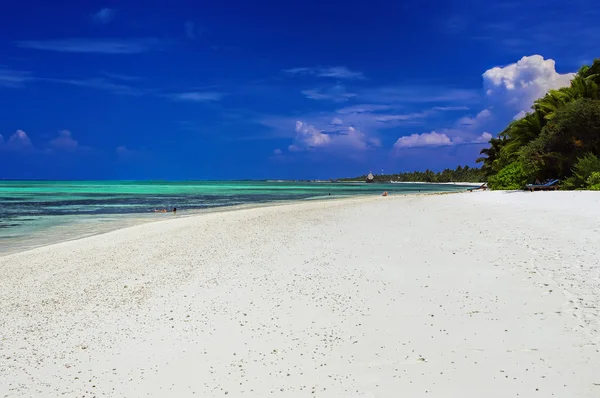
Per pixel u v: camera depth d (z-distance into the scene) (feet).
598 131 111.45
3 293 35.27
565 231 42.86
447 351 20.12
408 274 33.22
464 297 27.12
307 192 277.03
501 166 186.80
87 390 18.90
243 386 18.43
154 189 336.49
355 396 16.89
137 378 19.80
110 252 51.13
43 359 22.39
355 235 52.49
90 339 24.88
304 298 29.45
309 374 19.06
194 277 37.24
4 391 19.03
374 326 23.80
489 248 39.34
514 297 26.23
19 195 216.33
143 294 33.30
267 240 53.36
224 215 90.07
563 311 23.35
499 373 17.69
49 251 53.01
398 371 18.65
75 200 173.88
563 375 17.07
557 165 120.98
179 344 23.39
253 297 30.53
